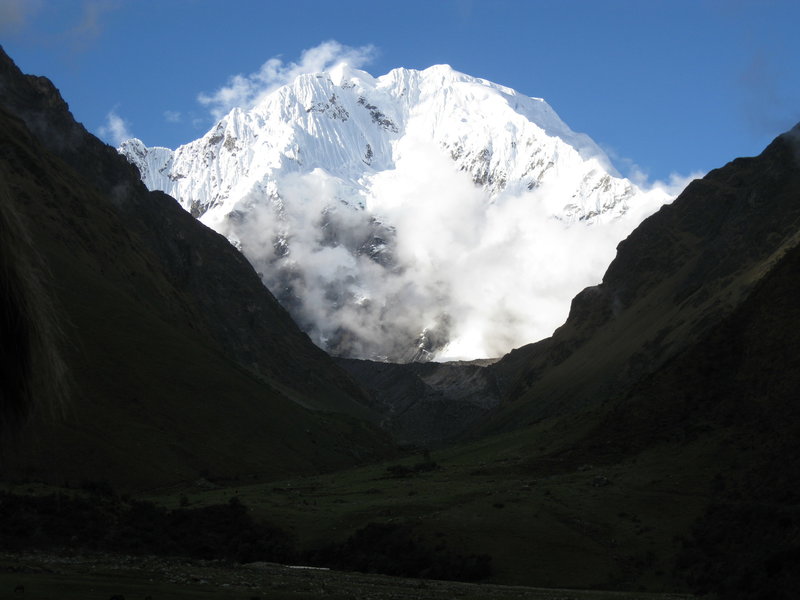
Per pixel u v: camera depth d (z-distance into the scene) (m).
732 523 88.62
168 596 46.94
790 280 131.38
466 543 88.62
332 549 90.38
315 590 58.41
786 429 106.38
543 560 86.62
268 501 111.50
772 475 97.75
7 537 70.50
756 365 122.62
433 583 75.38
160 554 78.62
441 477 132.62
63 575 51.88
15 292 9.96
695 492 101.88
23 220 10.16
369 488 126.44
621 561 86.38
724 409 120.38
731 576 73.81
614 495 102.06
